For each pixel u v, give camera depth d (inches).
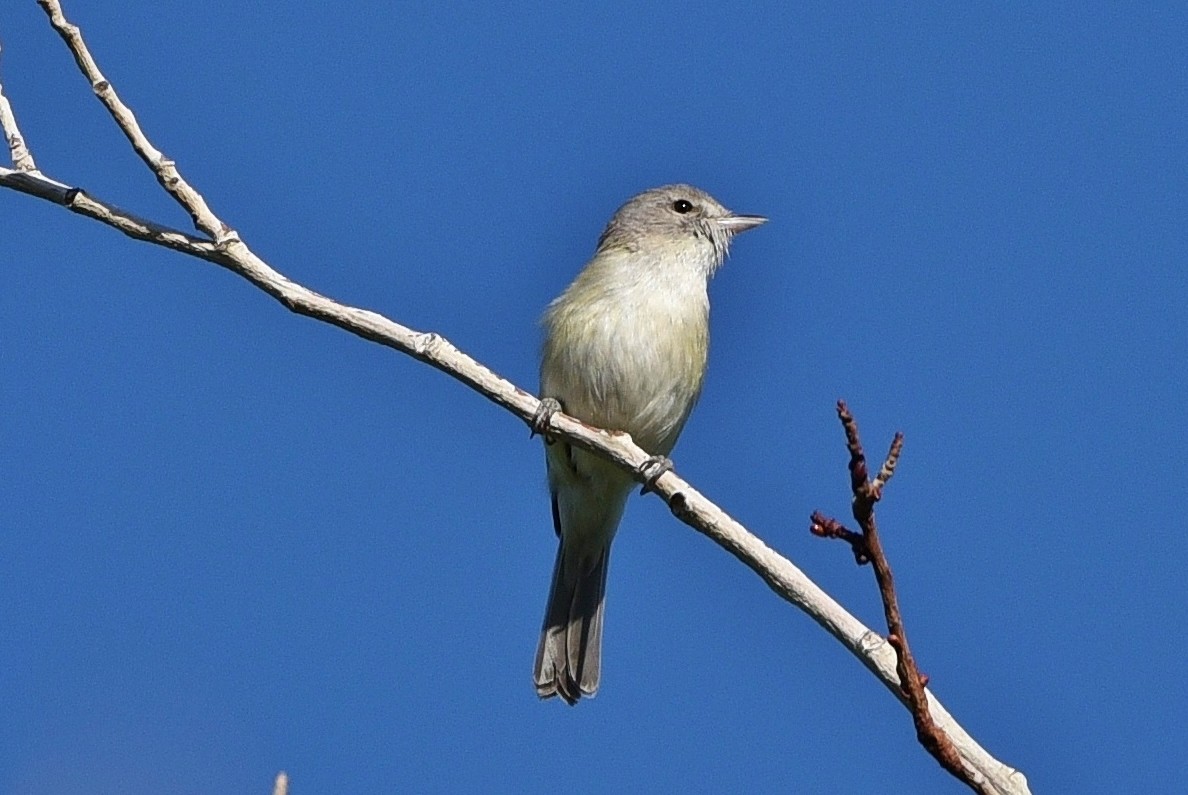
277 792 240.5
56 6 350.6
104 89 353.4
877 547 255.8
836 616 299.9
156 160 359.6
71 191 364.2
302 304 370.9
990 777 257.9
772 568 310.2
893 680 283.1
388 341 375.2
